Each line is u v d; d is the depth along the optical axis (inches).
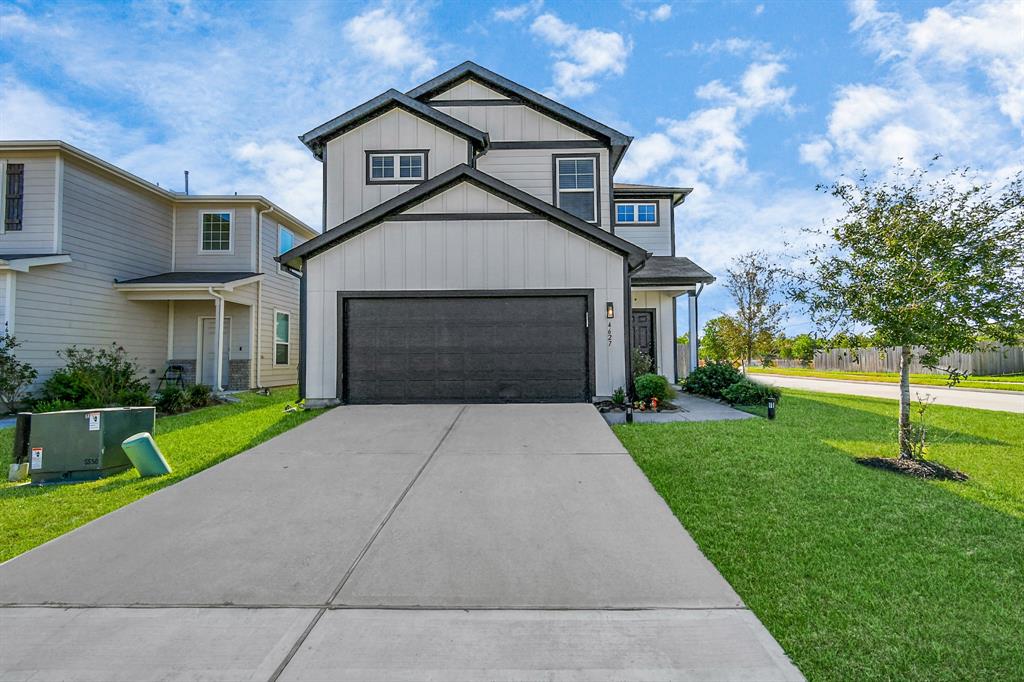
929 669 92.8
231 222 592.4
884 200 229.9
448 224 377.1
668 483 193.5
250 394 540.1
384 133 463.2
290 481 199.2
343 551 138.5
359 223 370.3
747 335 759.7
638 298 570.6
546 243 377.1
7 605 114.0
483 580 122.3
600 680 88.5
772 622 106.8
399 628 103.9
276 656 95.6
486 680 88.5
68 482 222.8
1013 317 206.4
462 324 374.6
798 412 366.3
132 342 527.8
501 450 240.8
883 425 313.7
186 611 111.0
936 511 167.3
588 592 116.8
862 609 111.5
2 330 407.5
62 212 453.7
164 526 157.1
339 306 374.6
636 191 602.9
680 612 109.2
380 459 228.4
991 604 113.3
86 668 92.9
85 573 128.1
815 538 147.0
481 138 455.2
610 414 346.0
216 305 535.5
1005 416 367.2
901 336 222.2
